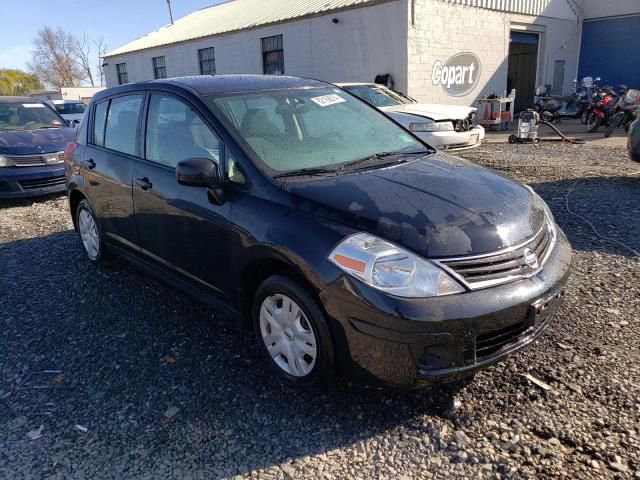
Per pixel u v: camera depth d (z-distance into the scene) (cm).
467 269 242
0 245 579
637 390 271
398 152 358
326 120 368
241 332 356
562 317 348
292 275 278
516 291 248
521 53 2020
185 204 334
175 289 432
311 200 273
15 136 813
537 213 294
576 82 1847
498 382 285
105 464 241
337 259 248
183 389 294
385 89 1075
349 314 245
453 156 374
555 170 819
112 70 2734
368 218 255
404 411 268
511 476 223
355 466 234
